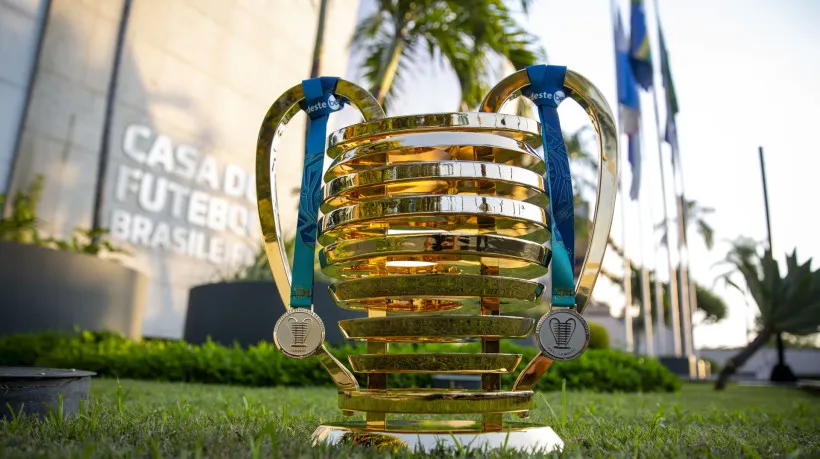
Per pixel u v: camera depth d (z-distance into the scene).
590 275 1.72
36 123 12.26
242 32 16.12
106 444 1.45
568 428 2.19
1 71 11.91
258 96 16.48
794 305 7.20
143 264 13.16
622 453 1.49
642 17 11.52
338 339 6.63
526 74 1.83
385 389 1.65
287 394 4.24
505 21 9.88
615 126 1.79
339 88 1.88
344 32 18.73
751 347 7.63
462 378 4.39
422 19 10.06
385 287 1.56
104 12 13.51
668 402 4.44
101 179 12.45
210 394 3.91
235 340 7.26
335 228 1.67
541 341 1.59
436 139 1.59
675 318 12.93
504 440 1.52
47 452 1.33
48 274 8.29
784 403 4.79
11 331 7.75
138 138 13.55
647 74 11.48
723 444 1.73
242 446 1.46
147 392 4.05
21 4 12.27
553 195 1.70
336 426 1.64
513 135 1.70
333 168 1.76
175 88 14.48
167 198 13.91
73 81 12.91
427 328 1.53
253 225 16.08
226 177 15.40
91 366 6.32
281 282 1.84
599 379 6.39
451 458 1.40
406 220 1.59
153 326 13.14
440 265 1.75
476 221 1.61
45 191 12.15
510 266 1.80
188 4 14.89
